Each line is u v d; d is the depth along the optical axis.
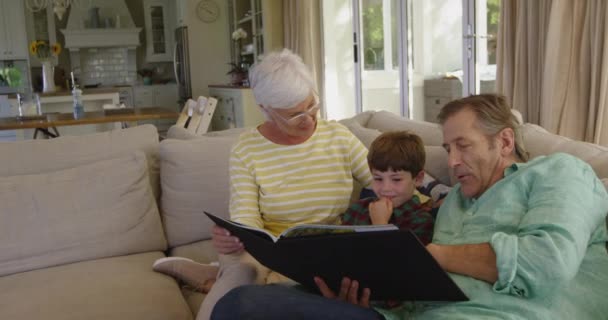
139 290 1.74
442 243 1.33
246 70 7.49
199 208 2.27
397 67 5.38
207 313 1.43
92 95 5.68
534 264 1.05
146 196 2.20
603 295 1.16
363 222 1.59
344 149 1.80
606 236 1.25
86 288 1.76
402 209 1.51
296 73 1.68
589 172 1.24
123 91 9.25
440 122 1.38
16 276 1.93
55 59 9.02
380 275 1.12
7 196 2.03
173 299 1.72
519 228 1.16
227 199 2.27
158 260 1.94
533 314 1.07
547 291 1.06
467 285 1.14
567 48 2.85
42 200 2.05
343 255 1.11
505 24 3.25
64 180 2.12
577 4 2.80
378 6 5.54
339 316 1.13
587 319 1.12
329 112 6.19
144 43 9.95
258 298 1.18
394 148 1.50
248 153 1.76
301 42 6.16
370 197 1.69
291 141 1.76
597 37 2.71
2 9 8.20
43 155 2.25
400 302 1.29
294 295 1.20
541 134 1.75
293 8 6.40
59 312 1.60
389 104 5.57
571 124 2.89
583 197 1.15
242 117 6.84
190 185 2.26
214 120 8.03
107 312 1.60
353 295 1.21
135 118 4.46
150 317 1.60
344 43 6.10
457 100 1.36
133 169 2.19
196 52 8.43
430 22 4.94
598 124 2.75
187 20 8.34
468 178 1.33
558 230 1.08
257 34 7.28
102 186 2.12
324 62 6.10
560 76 2.87
